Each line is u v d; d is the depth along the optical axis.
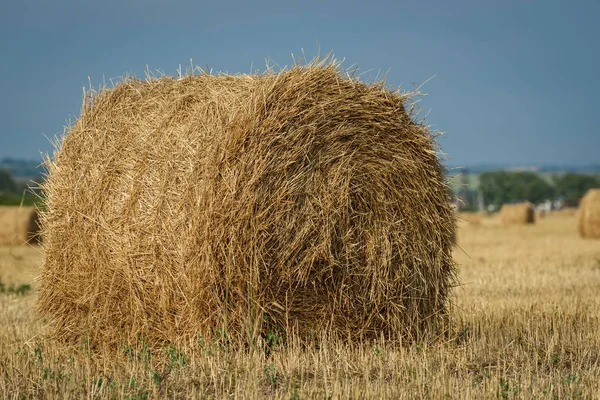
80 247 16.62
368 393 12.62
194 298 15.22
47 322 17.69
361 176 16.59
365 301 16.66
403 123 17.25
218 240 15.03
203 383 13.71
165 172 15.62
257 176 15.17
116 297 16.25
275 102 15.73
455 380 13.63
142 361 14.81
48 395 12.67
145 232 15.63
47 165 17.58
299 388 13.27
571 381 13.35
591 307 21.31
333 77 16.59
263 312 15.54
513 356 15.76
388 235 16.84
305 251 15.83
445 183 17.94
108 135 16.88
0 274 33.56
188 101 16.56
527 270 33.31
